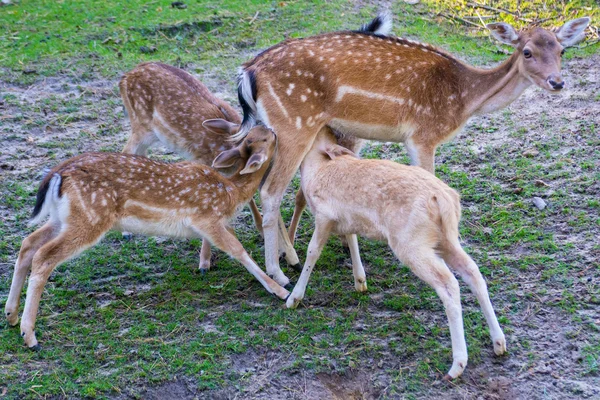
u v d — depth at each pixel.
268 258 5.57
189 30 10.51
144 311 5.23
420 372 4.60
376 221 4.80
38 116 8.23
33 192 6.77
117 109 8.49
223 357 4.75
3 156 7.39
